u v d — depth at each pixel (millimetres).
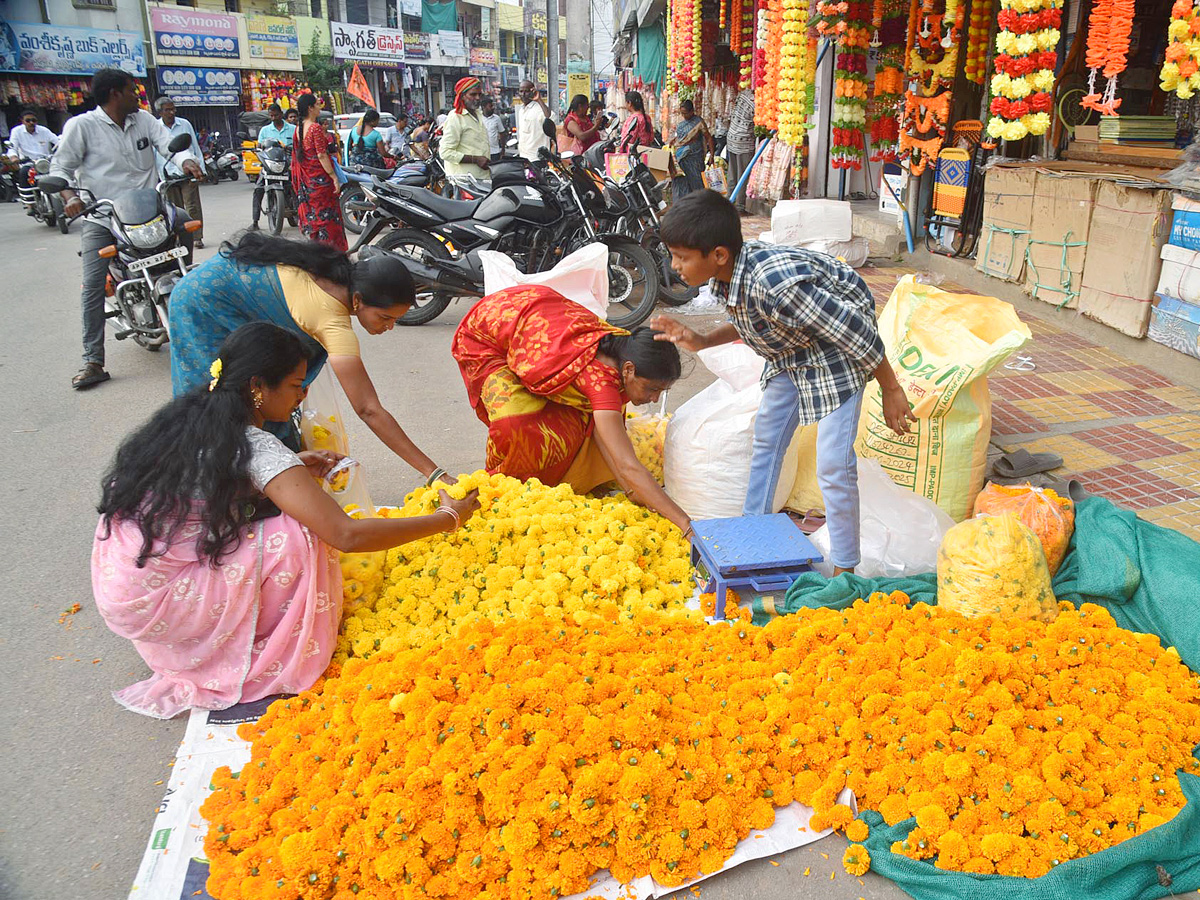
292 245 3129
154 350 6605
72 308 7957
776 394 3104
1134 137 6402
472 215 7062
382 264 3115
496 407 3508
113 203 5930
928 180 8297
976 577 2734
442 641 2658
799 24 8734
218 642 2578
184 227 6504
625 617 2812
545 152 7086
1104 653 2545
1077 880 1926
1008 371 5340
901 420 2904
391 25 42500
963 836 2051
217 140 24328
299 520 2508
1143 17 6852
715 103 15195
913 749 2234
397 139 18141
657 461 3797
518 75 54406
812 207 7840
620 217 7289
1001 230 6758
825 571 3162
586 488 3750
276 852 2006
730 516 3580
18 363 6289
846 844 2164
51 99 22922
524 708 2309
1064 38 7008
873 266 8195
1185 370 5051
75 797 2318
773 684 2480
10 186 17250
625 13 22188
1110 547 2928
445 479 3277
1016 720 2270
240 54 29984
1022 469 3986
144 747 2498
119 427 5055
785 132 9219
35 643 2996
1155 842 1981
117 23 25188
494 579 2953
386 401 5402
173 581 2480
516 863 1992
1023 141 7453
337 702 2469
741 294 2779
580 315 3422
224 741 2473
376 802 2053
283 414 2654
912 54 7898
